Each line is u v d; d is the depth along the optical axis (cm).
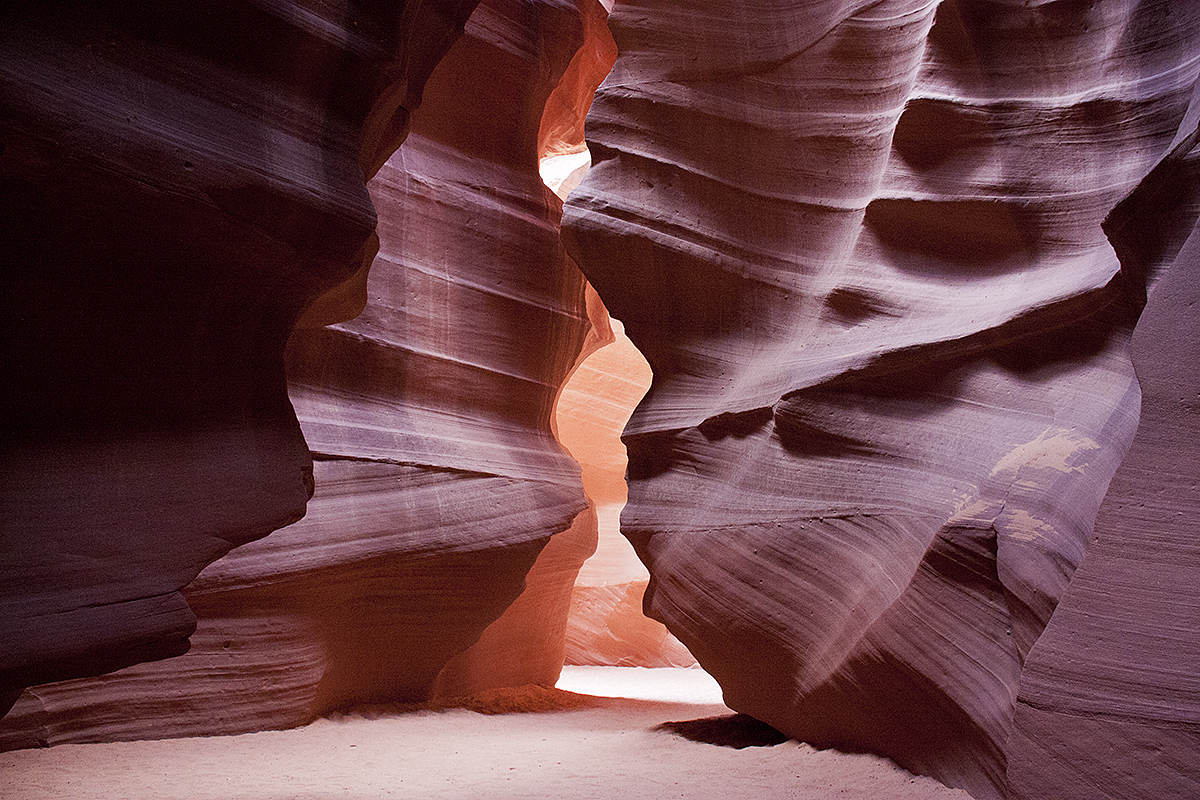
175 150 421
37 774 606
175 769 635
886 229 752
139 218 411
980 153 702
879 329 718
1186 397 409
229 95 458
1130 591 400
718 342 852
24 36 371
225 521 446
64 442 404
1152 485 409
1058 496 507
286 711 812
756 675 750
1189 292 420
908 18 808
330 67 516
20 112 361
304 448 496
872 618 625
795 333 803
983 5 706
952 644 542
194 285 446
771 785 595
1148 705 379
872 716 627
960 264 709
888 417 684
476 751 746
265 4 469
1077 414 552
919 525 614
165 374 441
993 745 495
